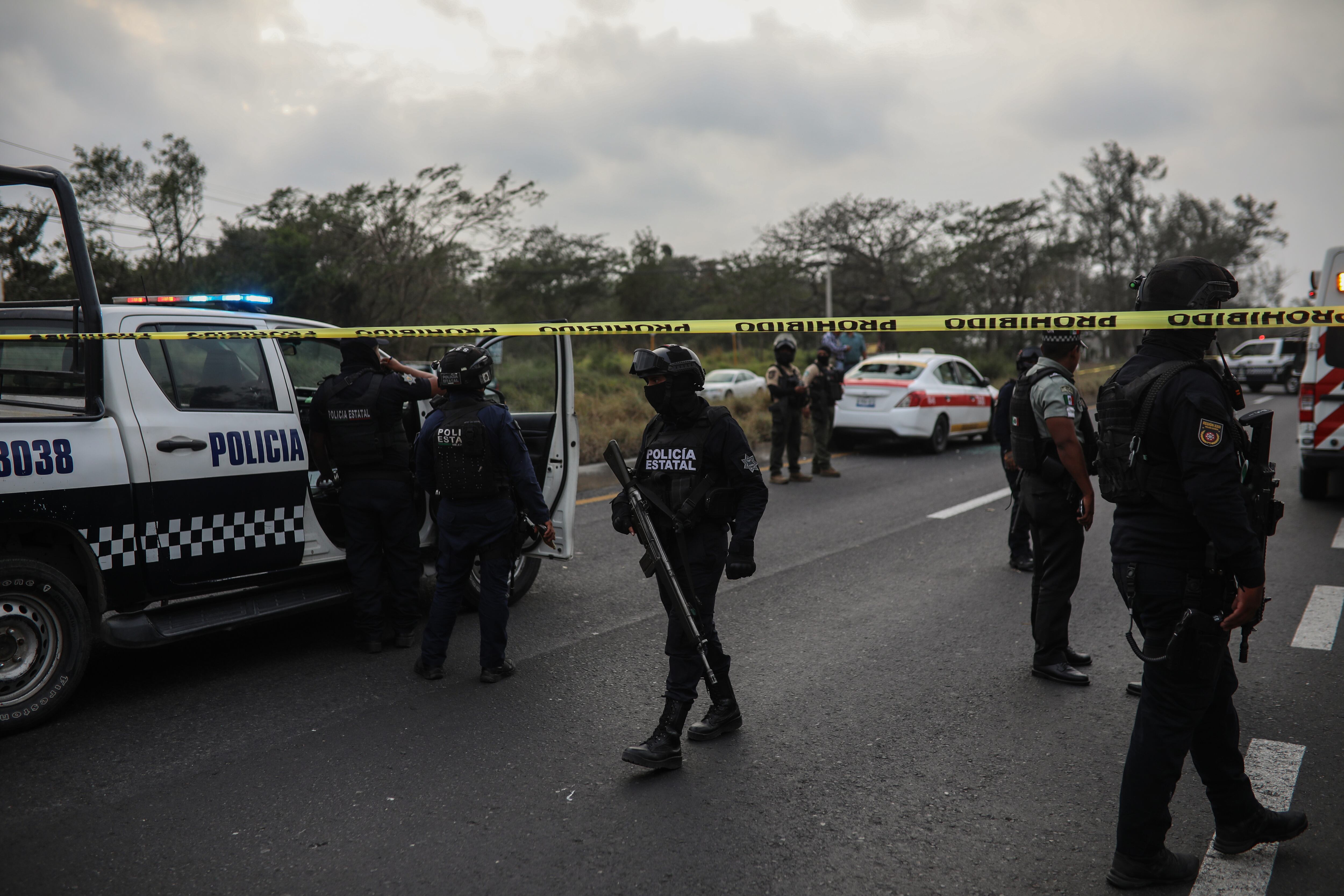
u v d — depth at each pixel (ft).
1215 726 9.30
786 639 17.19
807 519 28.84
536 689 14.60
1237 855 9.71
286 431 15.48
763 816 10.55
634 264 150.10
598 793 11.12
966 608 19.20
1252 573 8.25
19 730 12.71
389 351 36.83
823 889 9.11
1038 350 20.36
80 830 10.21
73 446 13.02
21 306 14.23
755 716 13.55
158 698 14.17
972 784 11.36
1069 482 14.42
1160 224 188.75
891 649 16.57
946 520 28.58
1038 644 15.02
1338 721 13.16
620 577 21.71
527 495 14.62
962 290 149.28
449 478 14.40
